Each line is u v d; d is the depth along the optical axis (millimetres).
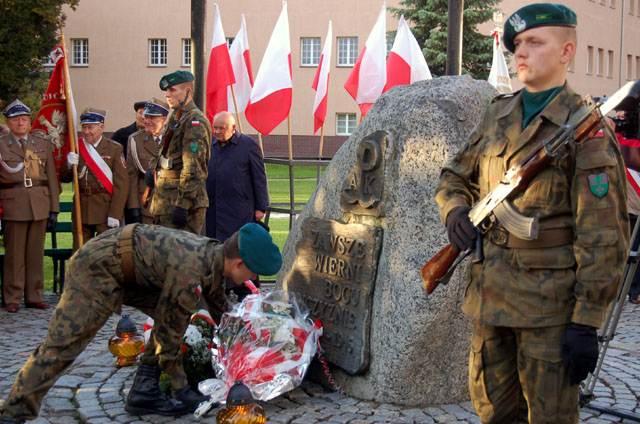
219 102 10734
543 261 3211
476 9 27906
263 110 10758
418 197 5141
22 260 8852
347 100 39312
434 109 5230
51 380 4398
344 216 5566
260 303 5418
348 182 5559
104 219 9727
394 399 5117
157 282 4473
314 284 5691
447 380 5148
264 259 4438
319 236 5703
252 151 8477
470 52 28406
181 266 4430
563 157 3145
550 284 3199
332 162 5836
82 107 41031
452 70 9703
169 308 4516
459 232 3406
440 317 5000
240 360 5148
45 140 9047
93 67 40844
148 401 5031
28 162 8820
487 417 3520
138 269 4449
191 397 5039
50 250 9719
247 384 5086
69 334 4387
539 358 3229
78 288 4426
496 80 12406
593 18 44906
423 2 29312
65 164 9703
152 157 9953
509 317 3256
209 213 8469
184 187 7148
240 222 8422
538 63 3264
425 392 5121
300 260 5840
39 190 8891
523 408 3570
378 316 5172
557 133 3133
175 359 4797
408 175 5180
